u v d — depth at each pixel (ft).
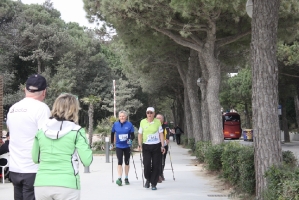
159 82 121.70
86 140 14.19
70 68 181.37
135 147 90.74
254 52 23.77
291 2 48.52
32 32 176.45
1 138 45.24
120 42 64.23
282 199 19.34
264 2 23.45
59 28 191.72
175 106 191.01
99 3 54.75
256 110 23.62
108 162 64.54
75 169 14.05
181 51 78.28
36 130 15.92
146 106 207.92
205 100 61.93
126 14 49.32
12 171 16.02
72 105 14.52
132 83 191.72
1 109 45.47
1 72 166.20
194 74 74.18
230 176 33.99
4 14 168.86
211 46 51.52
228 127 159.33
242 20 50.98
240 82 146.30
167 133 40.75
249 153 28.37
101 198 31.24
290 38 55.11
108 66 203.82
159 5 47.16
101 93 196.65
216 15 47.19
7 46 171.01
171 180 41.34
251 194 28.09
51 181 13.64
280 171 21.08
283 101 129.39
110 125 101.09
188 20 50.01
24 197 15.97
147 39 56.24
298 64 84.23
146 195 32.32
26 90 16.47
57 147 13.92
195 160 64.23
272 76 23.40
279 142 23.36
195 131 74.02
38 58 175.11
